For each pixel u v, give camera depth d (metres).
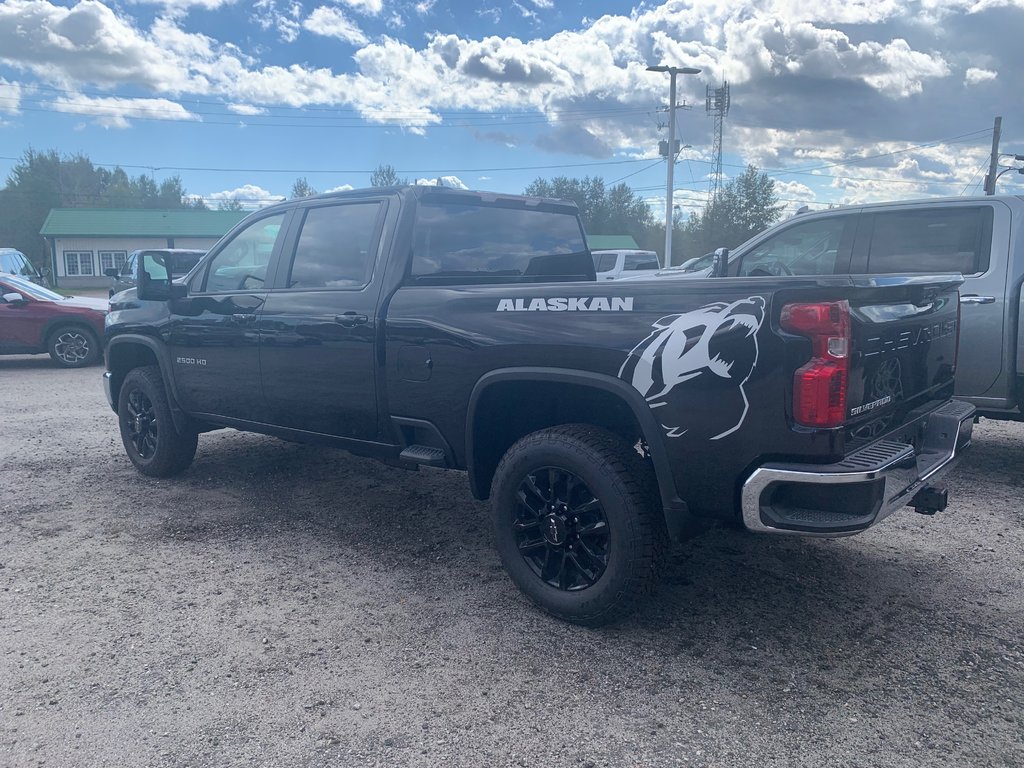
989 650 3.30
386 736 2.75
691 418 3.09
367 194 4.47
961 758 2.61
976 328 5.51
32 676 3.13
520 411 3.97
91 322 12.55
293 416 4.71
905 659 3.24
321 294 4.47
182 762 2.61
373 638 3.45
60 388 10.41
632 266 20.02
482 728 2.79
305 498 5.42
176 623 3.59
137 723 2.83
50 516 5.05
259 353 4.78
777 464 2.93
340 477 5.91
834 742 2.70
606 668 3.19
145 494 5.50
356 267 4.41
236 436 7.25
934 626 3.52
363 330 4.18
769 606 3.73
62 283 53.59
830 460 2.88
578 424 3.55
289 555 4.41
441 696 3.00
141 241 54.66
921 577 4.04
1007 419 5.63
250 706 2.93
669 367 3.13
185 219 56.75
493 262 4.71
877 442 3.21
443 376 3.86
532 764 2.60
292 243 4.79
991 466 6.04
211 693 3.02
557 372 3.41
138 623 3.58
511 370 3.56
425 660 3.26
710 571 4.12
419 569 4.21
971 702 2.93
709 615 3.64
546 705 2.93
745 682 3.08
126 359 6.10
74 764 2.60
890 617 3.61
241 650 3.34
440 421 3.95
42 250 83.88
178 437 5.68
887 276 3.33
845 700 2.95
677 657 3.27
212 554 4.42
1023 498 5.28
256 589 3.96
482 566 4.25
